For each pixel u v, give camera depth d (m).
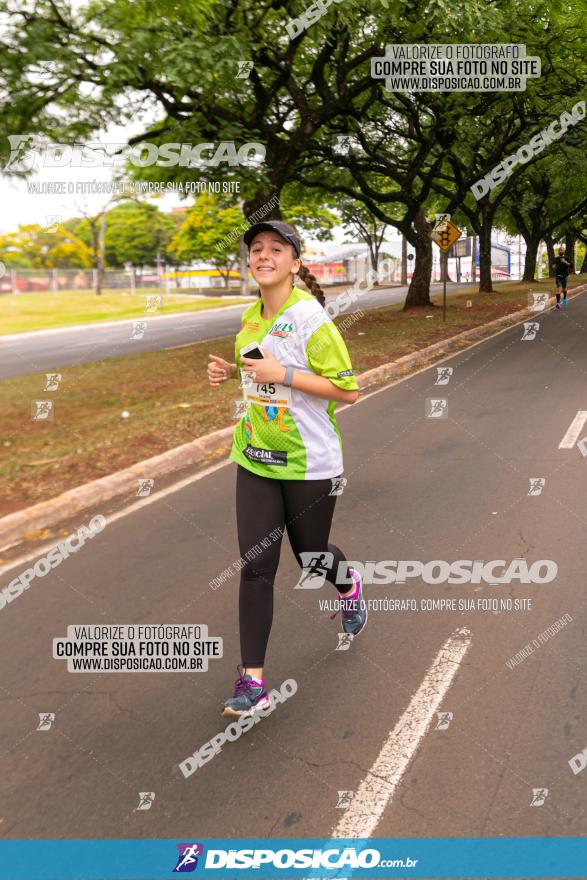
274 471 3.07
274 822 2.47
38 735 3.03
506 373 12.42
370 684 3.28
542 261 65.50
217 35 11.23
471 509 5.60
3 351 19.53
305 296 3.04
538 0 15.23
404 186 21.91
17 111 10.67
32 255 32.94
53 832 2.48
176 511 5.93
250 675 3.07
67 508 6.01
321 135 20.25
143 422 9.05
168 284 47.16
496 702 3.09
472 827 2.40
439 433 8.29
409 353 14.41
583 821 2.40
